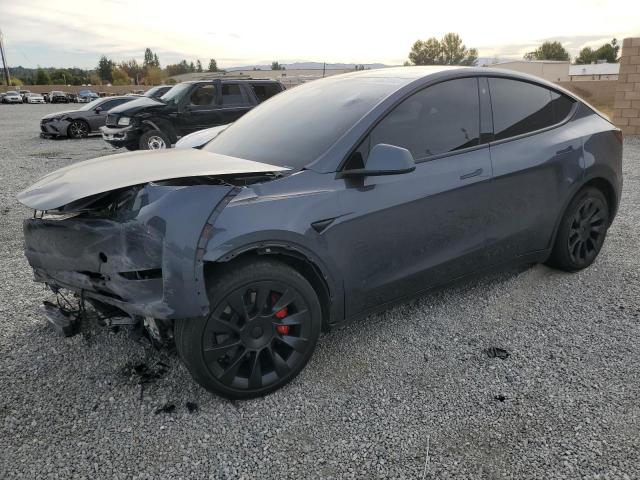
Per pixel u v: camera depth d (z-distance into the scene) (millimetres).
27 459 2348
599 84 29797
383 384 2906
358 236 2920
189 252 2391
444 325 3551
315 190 2793
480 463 2320
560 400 2738
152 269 2467
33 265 3066
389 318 3654
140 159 3135
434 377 2967
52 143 15719
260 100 12875
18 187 8484
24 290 4172
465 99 3500
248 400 2773
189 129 12180
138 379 2936
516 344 3299
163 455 2387
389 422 2598
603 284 4145
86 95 66812
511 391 2822
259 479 2250
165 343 2744
